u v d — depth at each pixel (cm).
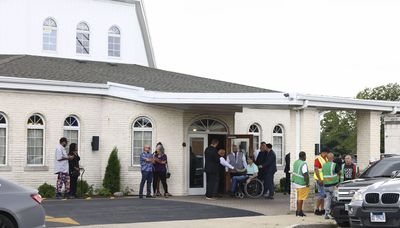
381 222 1580
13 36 3247
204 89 3019
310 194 2212
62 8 3328
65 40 3322
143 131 2752
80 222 1808
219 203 2412
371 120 2731
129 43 3491
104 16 3428
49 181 2623
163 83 3003
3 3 3266
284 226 1773
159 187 2727
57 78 2717
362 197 1627
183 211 2122
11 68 2786
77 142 2708
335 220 1870
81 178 2684
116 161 2686
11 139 2548
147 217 1953
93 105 2739
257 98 2394
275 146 3366
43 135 2630
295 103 2277
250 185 2727
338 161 2459
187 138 2830
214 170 2606
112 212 2047
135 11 3519
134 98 2703
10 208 1330
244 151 2880
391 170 1920
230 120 2941
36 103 2608
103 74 2995
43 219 1377
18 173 2559
